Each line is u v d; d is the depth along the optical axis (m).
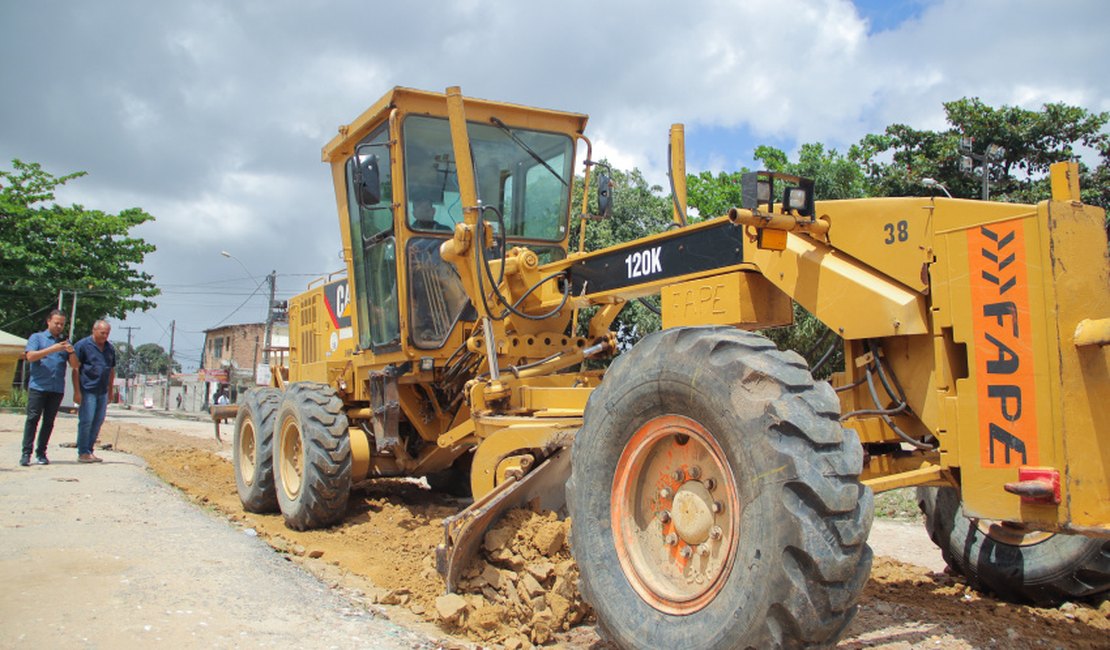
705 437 3.40
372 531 6.84
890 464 4.14
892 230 3.82
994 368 3.38
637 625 3.53
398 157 6.74
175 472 10.55
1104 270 3.31
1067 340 3.20
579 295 5.54
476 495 5.25
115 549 5.39
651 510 3.73
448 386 6.87
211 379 51.56
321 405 7.17
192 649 3.67
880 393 4.00
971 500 3.42
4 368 25.45
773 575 2.99
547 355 6.26
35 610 4.09
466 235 5.79
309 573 5.33
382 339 7.31
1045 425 3.21
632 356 3.80
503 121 7.14
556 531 4.53
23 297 29.53
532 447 4.88
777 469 3.03
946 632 4.27
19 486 7.92
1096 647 4.12
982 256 3.45
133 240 31.50
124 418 28.11
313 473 6.91
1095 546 4.45
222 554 5.44
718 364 3.33
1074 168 3.35
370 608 4.61
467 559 4.61
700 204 21.67
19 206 29.08
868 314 3.82
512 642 4.04
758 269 4.28
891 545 6.76
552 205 7.43
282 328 31.61
